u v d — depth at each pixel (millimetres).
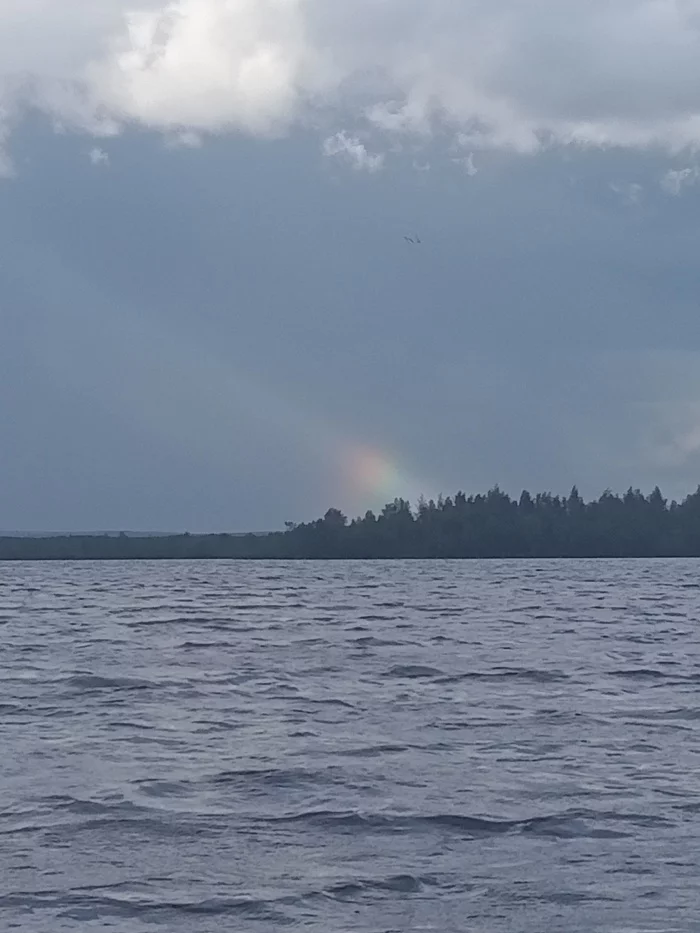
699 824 16531
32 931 12367
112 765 20531
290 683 32219
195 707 27641
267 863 14719
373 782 19172
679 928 12523
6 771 20031
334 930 12492
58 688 31141
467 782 19156
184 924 12625
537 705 27828
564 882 13984
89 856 14961
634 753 21594
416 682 32438
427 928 12562
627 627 54500
